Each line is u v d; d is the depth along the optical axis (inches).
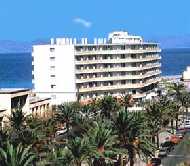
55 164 3112.7
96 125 3730.3
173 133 5935.0
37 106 6077.8
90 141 3348.9
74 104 6274.6
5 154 2454.5
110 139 3400.6
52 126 4827.8
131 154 3735.2
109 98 6200.8
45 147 3614.7
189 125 6505.9
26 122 4397.1
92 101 7180.1
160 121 5078.7
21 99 5644.7
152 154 3937.0
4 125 4717.0
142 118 3905.0
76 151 3176.7
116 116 3767.2
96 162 3474.4
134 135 3671.3
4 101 5280.5
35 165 3016.7
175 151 4965.6
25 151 2541.8
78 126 4601.4
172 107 6254.9
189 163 4434.1
